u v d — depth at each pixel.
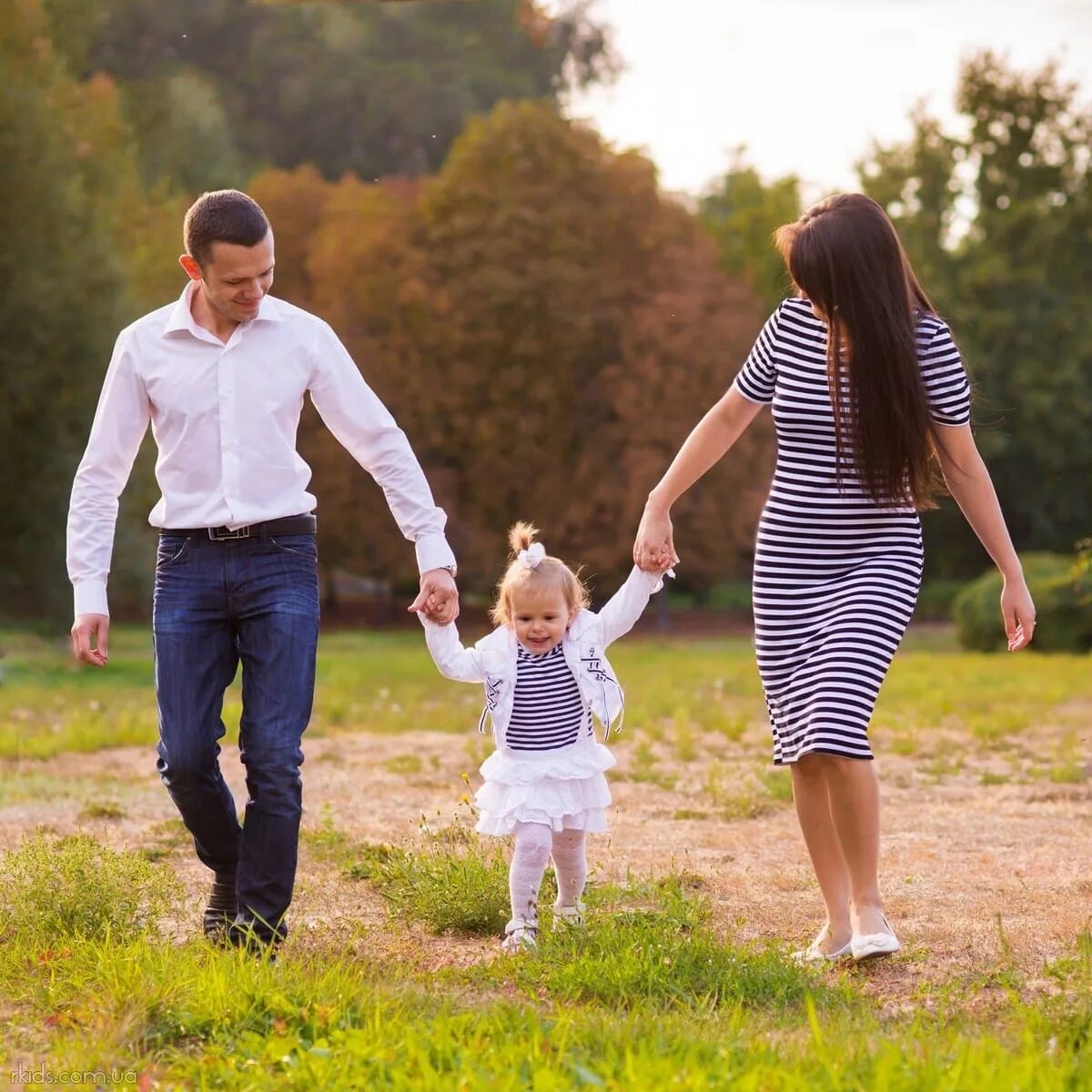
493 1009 8.10
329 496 85.12
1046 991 9.19
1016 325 104.69
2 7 64.62
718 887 12.79
